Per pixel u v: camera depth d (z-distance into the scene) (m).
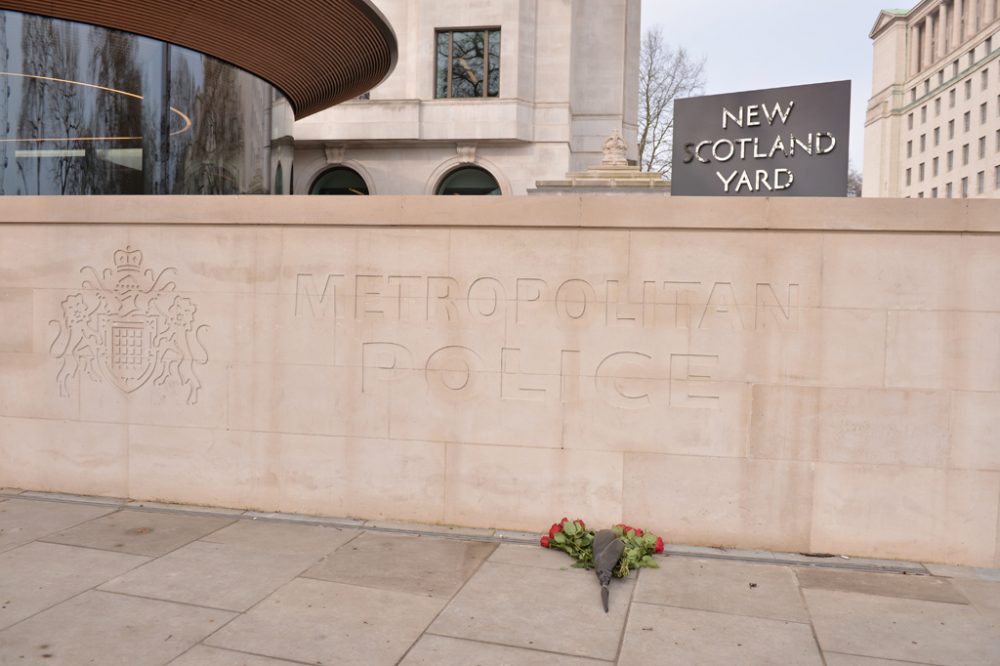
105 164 10.59
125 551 5.40
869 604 4.68
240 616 4.36
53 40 10.22
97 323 6.67
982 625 4.39
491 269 5.93
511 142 24.06
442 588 4.82
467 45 24.12
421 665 3.83
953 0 84.75
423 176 24.55
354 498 6.23
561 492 5.87
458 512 6.05
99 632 4.12
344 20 12.52
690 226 5.61
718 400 5.63
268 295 6.32
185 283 6.47
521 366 5.91
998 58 74.25
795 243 5.50
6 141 9.84
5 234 6.82
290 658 3.87
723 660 3.93
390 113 23.77
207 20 11.14
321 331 6.23
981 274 5.31
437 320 6.03
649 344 5.71
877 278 5.42
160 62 11.29
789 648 4.07
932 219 5.32
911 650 4.06
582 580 5.01
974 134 79.06
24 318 6.82
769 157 7.16
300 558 5.32
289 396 6.31
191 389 6.50
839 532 5.52
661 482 5.73
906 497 5.44
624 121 25.67
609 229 5.75
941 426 5.38
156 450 6.61
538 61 24.14
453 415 6.03
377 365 6.14
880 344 5.43
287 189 15.41
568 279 5.81
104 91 10.62
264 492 6.39
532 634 4.20
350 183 25.34
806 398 5.52
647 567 5.26
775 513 5.59
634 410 5.75
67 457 6.80
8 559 5.20
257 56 12.92
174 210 6.44
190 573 5.00
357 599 4.63
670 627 4.32
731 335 5.60
